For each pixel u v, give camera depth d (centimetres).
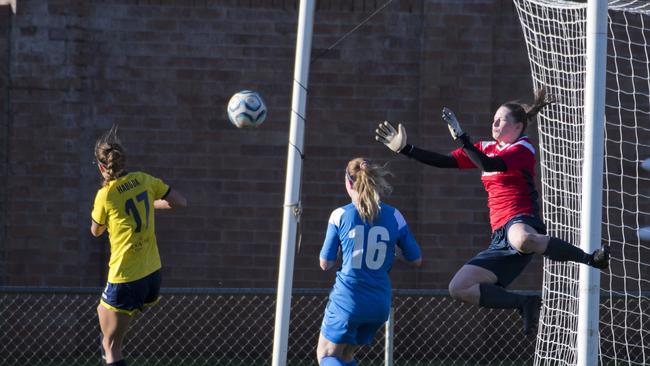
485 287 2555
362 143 4597
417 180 4597
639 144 4597
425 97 4566
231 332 4559
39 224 4491
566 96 3769
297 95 2777
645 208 4603
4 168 4488
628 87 4603
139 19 4556
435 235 4562
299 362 4462
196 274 4559
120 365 2916
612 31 4500
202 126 4566
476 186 4578
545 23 4244
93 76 4538
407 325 4556
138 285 2864
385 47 4606
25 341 4438
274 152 4591
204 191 4562
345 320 2706
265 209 4581
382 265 2728
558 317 3731
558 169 3803
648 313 4519
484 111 4572
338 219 2736
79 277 4503
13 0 4484
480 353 4538
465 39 4578
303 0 2773
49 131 4500
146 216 2888
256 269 4575
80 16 4516
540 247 2492
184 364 4397
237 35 4581
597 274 2805
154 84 4556
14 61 4478
